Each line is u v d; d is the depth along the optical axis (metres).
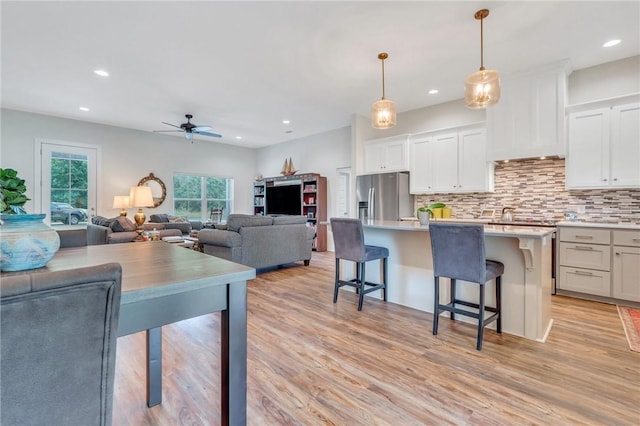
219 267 1.22
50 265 1.19
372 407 1.64
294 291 3.76
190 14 2.66
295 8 2.59
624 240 3.16
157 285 0.95
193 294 1.07
